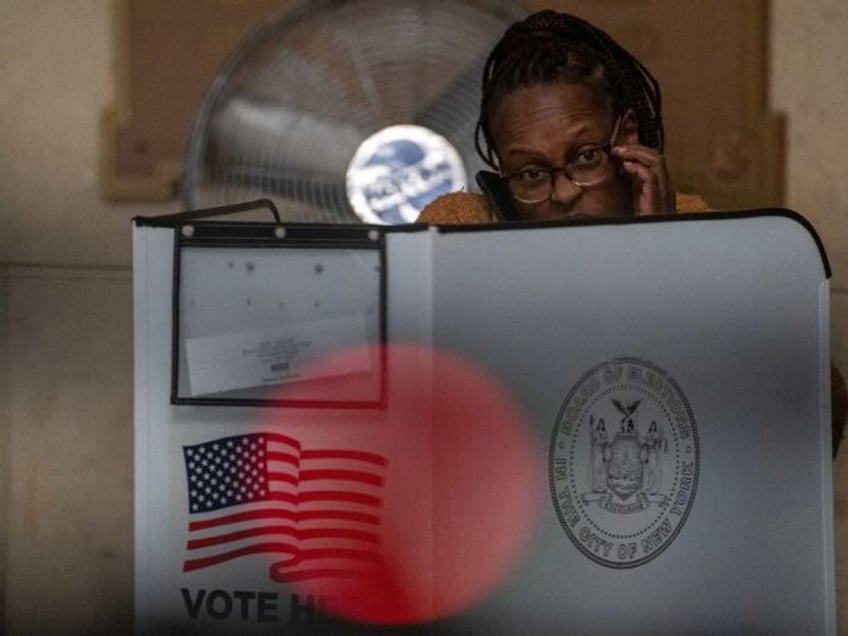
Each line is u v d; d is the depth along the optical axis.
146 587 6.82
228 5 13.13
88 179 13.33
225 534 6.77
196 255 6.66
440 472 6.61
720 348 6.65
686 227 6.60
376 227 6.58
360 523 6.70
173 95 13.21
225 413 6.71
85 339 13.40
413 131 12.31
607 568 6.69
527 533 6.65
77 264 13.35
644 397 6.65
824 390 6.68
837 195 13.21
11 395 13.42
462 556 6.65
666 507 6.69
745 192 13.16
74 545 13.43
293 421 6.68
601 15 13.06
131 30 13.20
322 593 6.75
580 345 6.59
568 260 6.57
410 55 12.30
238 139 12.45
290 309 6.63
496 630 6.70
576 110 8.55
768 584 6.75
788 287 6.64
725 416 6.68
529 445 6.61
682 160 13.13
